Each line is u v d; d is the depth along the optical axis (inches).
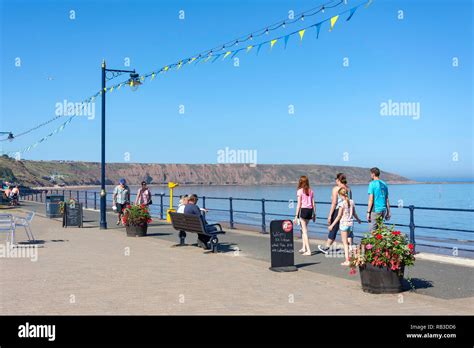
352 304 290.2
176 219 546.9
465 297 305.0
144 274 386.6
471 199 3127.5
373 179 446.3
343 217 425.4
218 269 407.8
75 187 7824.8
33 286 342.0
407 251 312.5
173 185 865.5
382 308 281.0
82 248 539.5
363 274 321.7
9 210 1290.6
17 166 6161.4
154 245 564.4
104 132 786.8
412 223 472.4
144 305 290.7
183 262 444.5
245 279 365.7
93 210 1234.6
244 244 569.6
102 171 778.8
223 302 296.5
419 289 326.3
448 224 1594.5
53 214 986.7
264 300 301.3
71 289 332.8
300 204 489.1
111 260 455.8
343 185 482.6
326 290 327.6
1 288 335.9
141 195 792.3
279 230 403.5
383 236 316.2
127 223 658.2
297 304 291.0
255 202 3159.5
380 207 439.2
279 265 401.1
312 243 570.3
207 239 531.8
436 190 5551.2
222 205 2785.4
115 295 315.3
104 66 802.8
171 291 326.0
